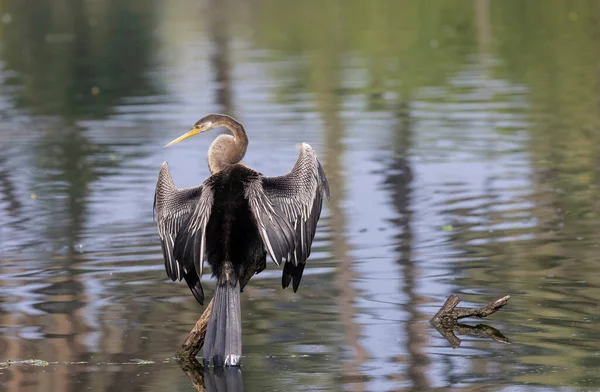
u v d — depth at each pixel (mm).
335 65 28438
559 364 7734
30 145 19094
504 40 31953
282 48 32219
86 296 9961
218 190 7832
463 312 8891
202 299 8164
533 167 15898
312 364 7879
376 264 10922
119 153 18047
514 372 7586
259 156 17328
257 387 7398
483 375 7539
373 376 7578
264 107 22344
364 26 36344
